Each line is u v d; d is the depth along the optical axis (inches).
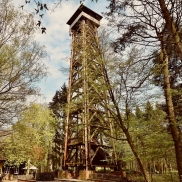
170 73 372.2
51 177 728.3
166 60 293.1
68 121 775.7
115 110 354.3
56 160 1231.5
